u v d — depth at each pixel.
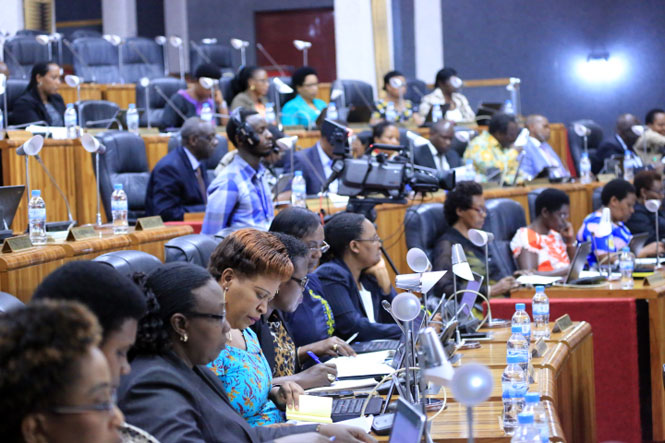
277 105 9.93
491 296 5.66
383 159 5.81
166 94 10.29
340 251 4.64
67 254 4.33
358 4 13.32
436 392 3.35
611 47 14.23
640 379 5.43
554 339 4.34
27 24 12.95
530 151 9.16
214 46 13.05
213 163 8.06
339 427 2.74
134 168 7.34
